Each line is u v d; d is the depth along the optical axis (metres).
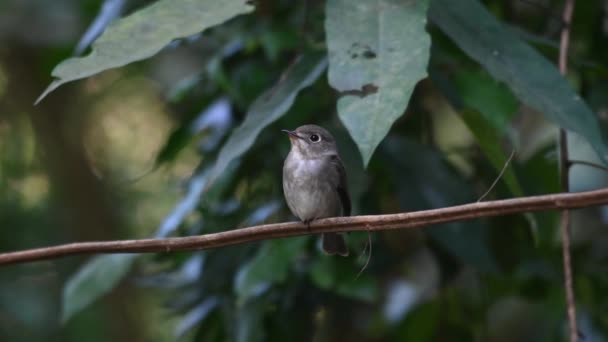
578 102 7.27
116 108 18.86
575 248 12.03
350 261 9.89
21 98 18.16
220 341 11.07
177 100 11.17
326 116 10.68
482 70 9.86
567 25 9.35
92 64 6.84
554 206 6.35
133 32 7.02
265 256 9.41
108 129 19.02
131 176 18.69
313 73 7.95
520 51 7.55
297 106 10.49
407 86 6.24
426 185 9.93
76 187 18.41
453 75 10.02
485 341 12.54
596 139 7.11
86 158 18.77
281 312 10.54
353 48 6.63
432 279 12.25
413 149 10.09
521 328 13.77
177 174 14.92
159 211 18.69
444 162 10.41
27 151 18.67
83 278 10.13
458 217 6.60
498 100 9.56
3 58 17.80
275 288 10.50
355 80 6.39
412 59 6.45
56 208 18.06
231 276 10.70
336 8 6.91
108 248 6.94
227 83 10.47
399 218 6.68
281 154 10.55
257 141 10.68
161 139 19.00
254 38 10.66
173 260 11.12
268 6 11.11
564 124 7.14
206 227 10.73
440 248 11.07
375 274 10.69
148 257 10.91
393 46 6.59
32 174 18.48
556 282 11.48
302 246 9.43
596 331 11.84
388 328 12.22
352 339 12.03
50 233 17.42
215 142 10.81
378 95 6.24
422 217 6.64
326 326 11.95
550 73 7.43
